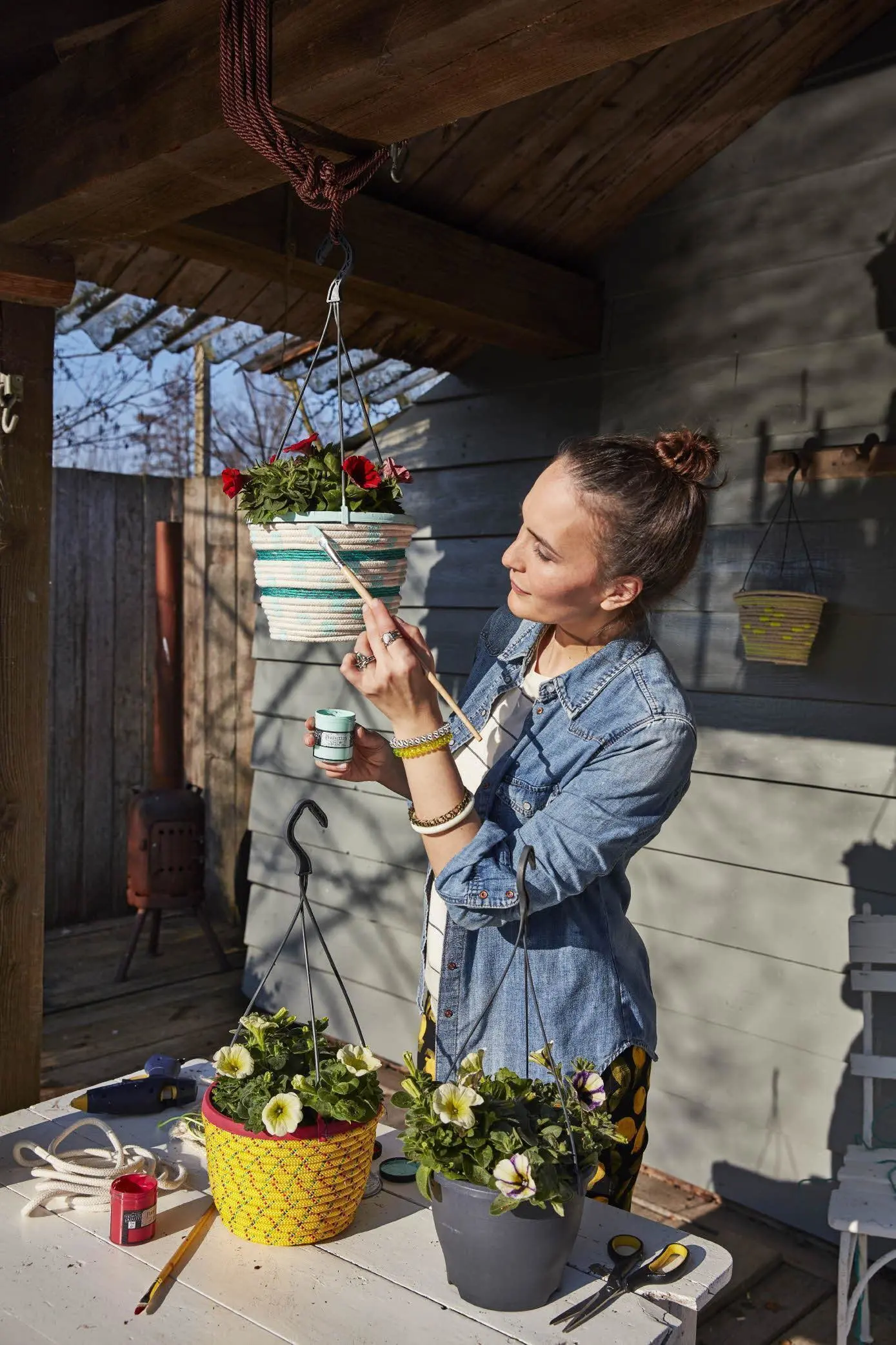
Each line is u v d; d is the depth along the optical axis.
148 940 4.73
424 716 1.36
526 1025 1.33
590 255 3.19
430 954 1.62
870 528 2.66
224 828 5.00
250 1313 1.17
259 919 4.10
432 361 3.50
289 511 1.52
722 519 2.92
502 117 2.58
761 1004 2.85
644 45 1.35
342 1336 1.14
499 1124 1.21
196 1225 1.33
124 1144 1.54
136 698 5.04
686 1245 1.33
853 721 2.69
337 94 1.52
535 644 1.58
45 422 2.44
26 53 2.11
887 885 2.64
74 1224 1.34
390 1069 3.65
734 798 2.89
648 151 2.82
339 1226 1.32
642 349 3.08
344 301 2.81
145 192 1.94
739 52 2.56
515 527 3.37
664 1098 3.02
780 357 2.81
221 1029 3.86
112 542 4.90
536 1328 1.17
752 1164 2.86
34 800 2.46
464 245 2.84
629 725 1.41
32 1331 1.13
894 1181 2.21
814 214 2.75
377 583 1.55
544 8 1.28
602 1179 1.48
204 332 3.41
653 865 3.05
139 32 1.81
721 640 2.92
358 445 3.80
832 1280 2.59
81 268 2.88
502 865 1.35
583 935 1.48
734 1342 2.34
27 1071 2.47
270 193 2.50
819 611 2.63
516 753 1.50
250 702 4.86
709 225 2.94
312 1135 1.26
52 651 4.75
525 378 3.34
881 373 2.64
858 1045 2.68
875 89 2.63
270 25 1.55
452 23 1.33
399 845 3.64
